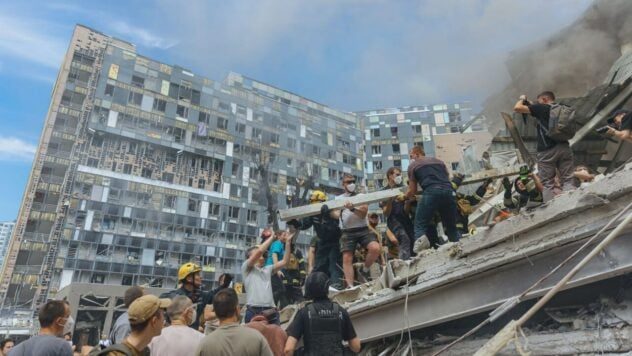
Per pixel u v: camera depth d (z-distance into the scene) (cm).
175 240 4169
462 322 411
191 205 4438
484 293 342
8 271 4175
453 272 361
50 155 4716
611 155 888
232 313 296
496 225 328
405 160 6234
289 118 5747
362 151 6419
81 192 3903
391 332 435
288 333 327
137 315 255
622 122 445
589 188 270
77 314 2816
